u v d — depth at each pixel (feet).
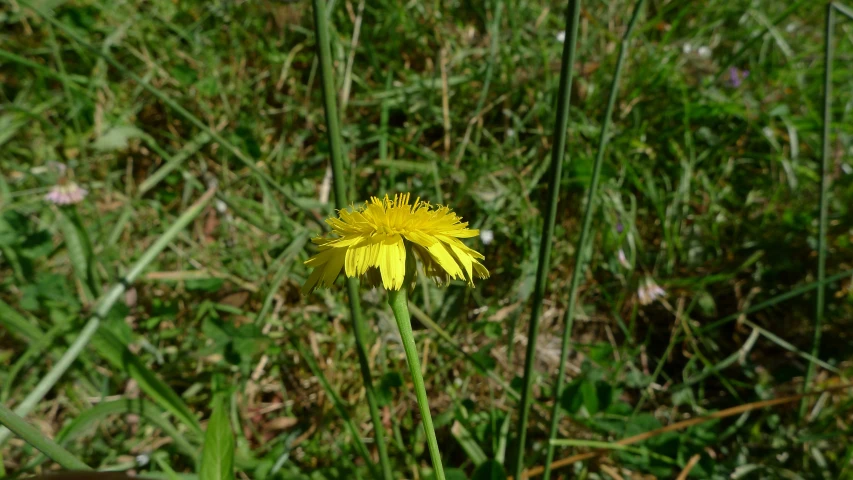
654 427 0.55
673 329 0.68
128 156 0.74
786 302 0.69
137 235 0.70
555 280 0.69
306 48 0.80
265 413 0.61
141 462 0.53
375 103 0.75
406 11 0.79
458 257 0.31
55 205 0.63
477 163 0.72
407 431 0.60
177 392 0.61
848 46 0.85
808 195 0.73
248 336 0.56
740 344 0.68
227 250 0.68
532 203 0.72
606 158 0.71
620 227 0.70
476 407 0.61
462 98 0.77
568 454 0.57
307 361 0.59
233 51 0.79
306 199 0.71
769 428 0.62
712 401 0.65
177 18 0.81
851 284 0.68
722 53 0.86
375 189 0.75
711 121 0.77
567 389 0.55
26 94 0.75
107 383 0.58
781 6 0.89
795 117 0.75
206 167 0.74
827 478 0.57
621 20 0.83
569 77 0.32
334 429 0.60
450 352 0.63
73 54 0.78
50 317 0.61
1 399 0.51
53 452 0.29
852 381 0.63
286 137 0.77
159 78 0.77
